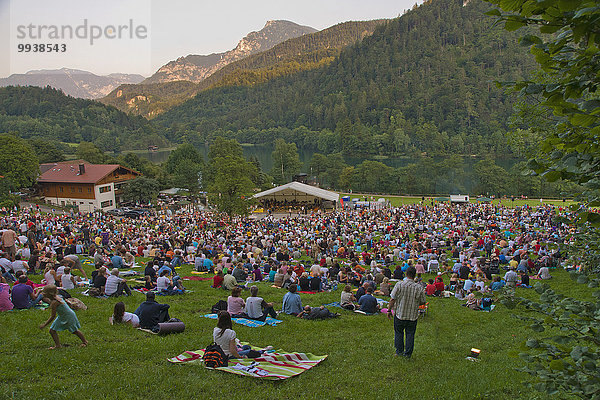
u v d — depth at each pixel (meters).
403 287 9.55
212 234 37.75
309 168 136.50
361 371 8.71
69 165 76.88
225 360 8.76
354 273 20.23
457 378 8.30
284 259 26.09
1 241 19.61
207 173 89.69
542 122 15.83
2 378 7.66
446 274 23.94
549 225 41.03
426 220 49.41
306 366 8.83
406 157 185.50
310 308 13.86
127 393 7.32
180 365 8.69
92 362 8.75
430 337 11.94
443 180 103.75
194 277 21.27
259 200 74.19
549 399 6.96
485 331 12.73
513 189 89.75
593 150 3.37
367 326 12.93
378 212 57.66
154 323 11.48
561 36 3.09
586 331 3.45
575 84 3.17
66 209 68.38
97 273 16.73
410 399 7.36
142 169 95.88
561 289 18.61
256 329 12.00
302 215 61.88
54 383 7.55
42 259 19.72
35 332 10.41
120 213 60.84
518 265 23.00
